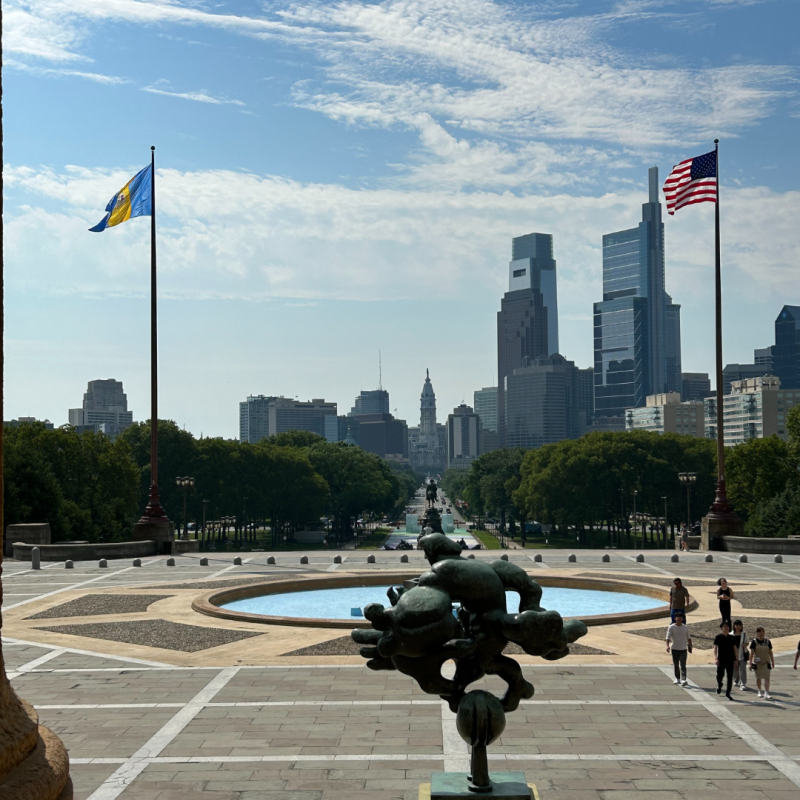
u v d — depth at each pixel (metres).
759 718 25.30
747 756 21.98
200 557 73.50
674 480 147.88
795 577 57.34
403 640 13.62
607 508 153.25
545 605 48.94
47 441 106.69
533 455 182.62
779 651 34.22
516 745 22.91
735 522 76.50
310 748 22.78
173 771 21.11
